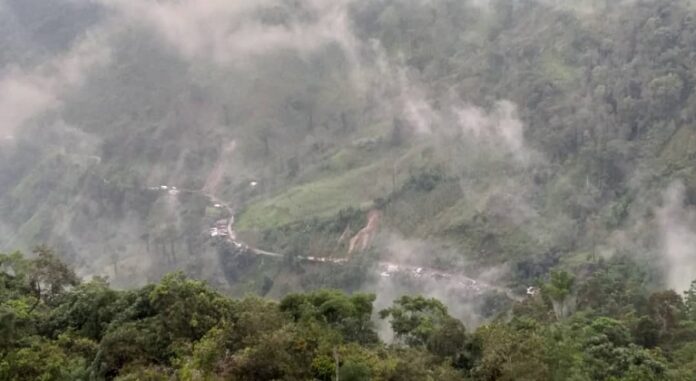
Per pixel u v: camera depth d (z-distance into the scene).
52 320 41.91
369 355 36.28
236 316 38.06
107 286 49.06
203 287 40.97
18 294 45.81
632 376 39.38
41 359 32.50
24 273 48.94
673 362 45.91
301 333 36.81
